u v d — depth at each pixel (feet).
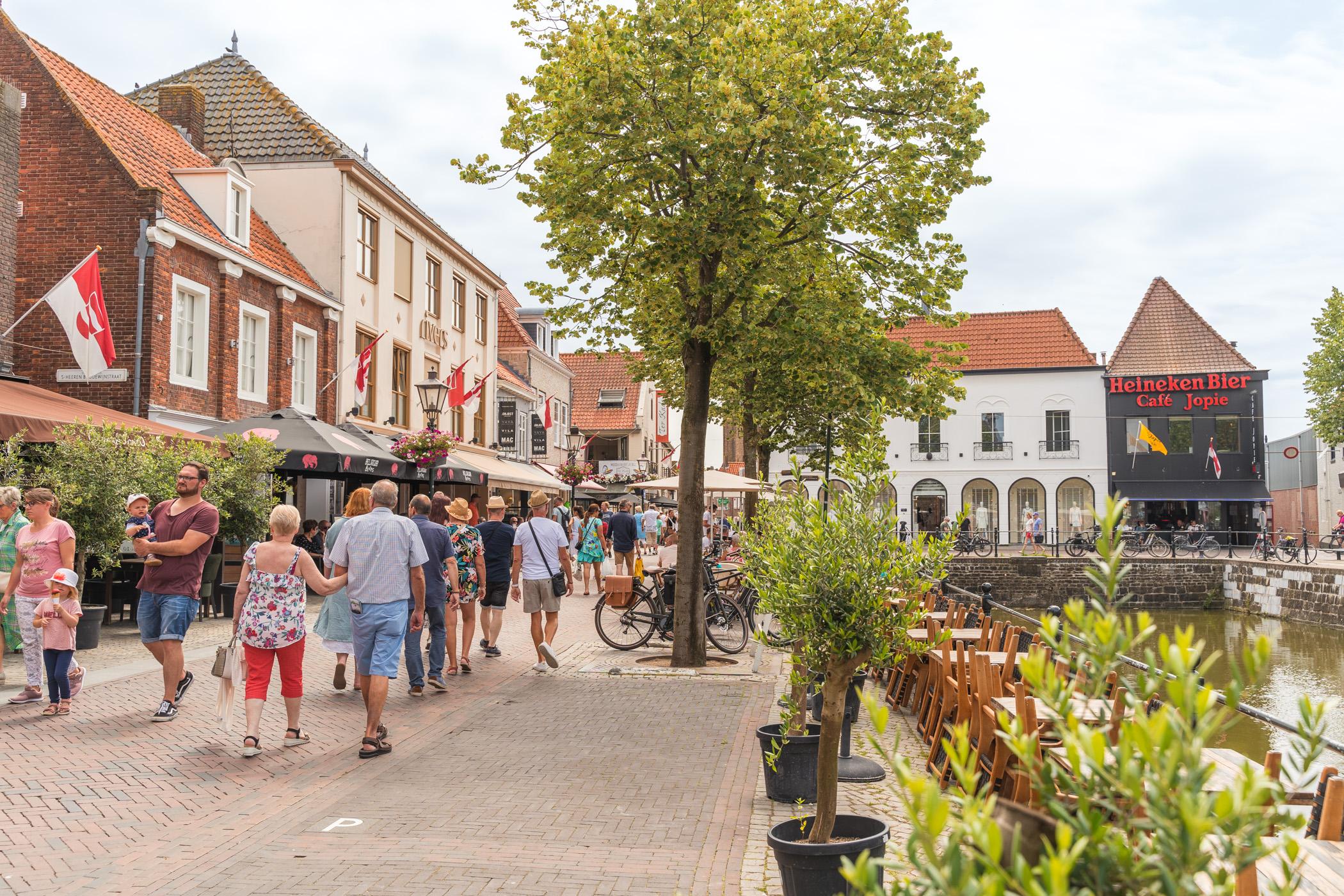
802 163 38.86
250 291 73.00
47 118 64.08
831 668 16.38
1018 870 5.18
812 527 16.71
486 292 123.65
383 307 94.12
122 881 16.55
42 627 28.66
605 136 39.58
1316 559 113.60
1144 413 157.28
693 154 39.11
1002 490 159.53
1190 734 5.33
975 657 20.49
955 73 41.96
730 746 26.99
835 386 48.65
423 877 16.89
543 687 35.65
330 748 26.25
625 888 16.51
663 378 65.82
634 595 46.47
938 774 22.66
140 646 42.19
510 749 26.32
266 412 74.69
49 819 19.52
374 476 67.97
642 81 38.78
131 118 75.00
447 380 100.94
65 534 29.58
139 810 20.36
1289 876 5.53
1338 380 134.92
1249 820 5.21
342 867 17.35
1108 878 5.49
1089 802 5.63
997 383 160.66
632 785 22.93
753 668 38.86
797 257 45.16
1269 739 41.01
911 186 43.86
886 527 16.65
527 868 17.40
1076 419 158.61
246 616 25.45
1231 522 156.46
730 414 75.92
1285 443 213.25
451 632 37.86
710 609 46.37
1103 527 6.52
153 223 62.80
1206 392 155.84
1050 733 19.10
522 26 41.45
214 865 17.40
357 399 83.66
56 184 63.67
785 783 21.59
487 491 106.42
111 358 54.65
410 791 22.31
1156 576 123.75
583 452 175.63
